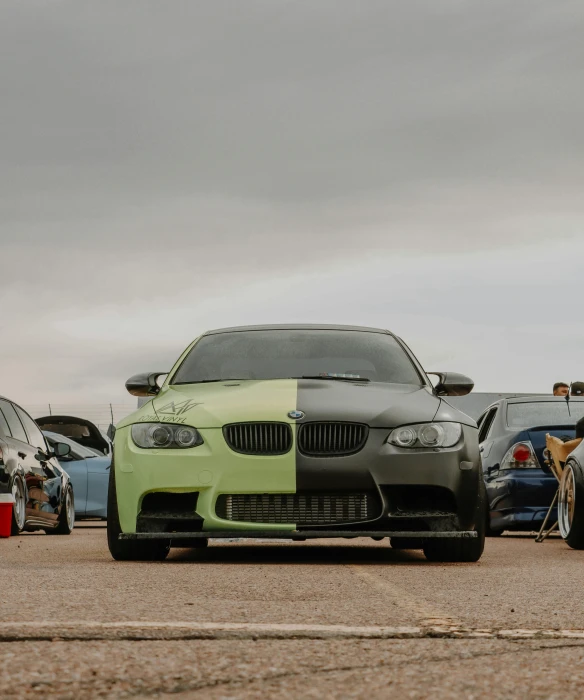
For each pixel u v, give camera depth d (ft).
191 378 28.37
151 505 24.76
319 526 23.99
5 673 9.24
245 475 24.06
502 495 41.39
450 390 29.25
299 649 11.02
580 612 14.70
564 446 32.63
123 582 18.61
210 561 25.30
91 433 63.93
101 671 9.47
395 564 24.36
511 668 10.05
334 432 24.23
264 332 30.04
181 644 11.17
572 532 30.66
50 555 27.37
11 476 39.14
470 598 16.56
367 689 9.00
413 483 24.16
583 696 8.80
